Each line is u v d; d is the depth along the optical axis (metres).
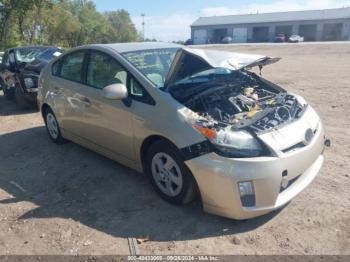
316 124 3.92
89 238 3.32
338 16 61.41
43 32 44.47
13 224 3.59
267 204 3.21
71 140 5.36
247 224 3.42
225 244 3.16
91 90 4.54
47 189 4.33
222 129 3.29
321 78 12.06
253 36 68.81
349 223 3.36
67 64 5.23
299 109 4.04
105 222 3.57
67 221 3.61
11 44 31.52
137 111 3.83
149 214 3.66
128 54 4.36
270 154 3.20
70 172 4.75
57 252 3.15
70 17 52.41
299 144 3.47
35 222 3.61
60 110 5.27
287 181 3.29
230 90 4.25
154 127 3.63
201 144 3.25
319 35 62.78
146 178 4.43
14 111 8.73
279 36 55.84
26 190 4.34
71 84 4.95
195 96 3.76
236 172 3.12
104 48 4.57
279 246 3.10
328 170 4.47
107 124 4.30
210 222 3.47
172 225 3.46
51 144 5.88
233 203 3.18
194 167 3.31
